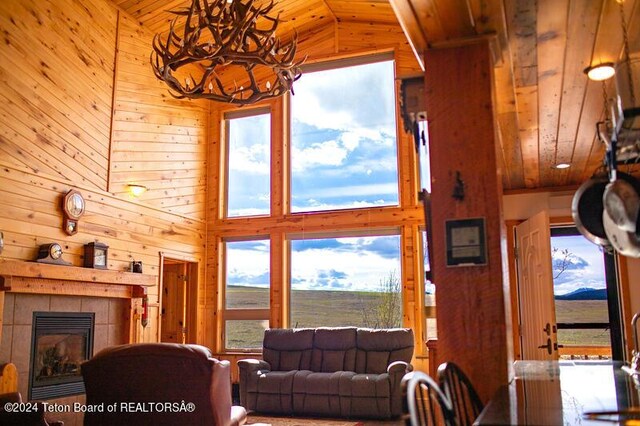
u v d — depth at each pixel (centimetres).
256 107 844
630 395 187
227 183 852
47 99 564
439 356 215
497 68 268
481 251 216
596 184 253
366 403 597
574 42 248
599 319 709
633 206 209
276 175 813
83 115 616
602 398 181
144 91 724
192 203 812
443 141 227
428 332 714
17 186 520
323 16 803
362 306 754
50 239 554
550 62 268
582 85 298
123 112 684
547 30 236
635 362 262
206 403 356
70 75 599
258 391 640
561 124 364
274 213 807
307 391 619
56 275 531
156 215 730
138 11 700
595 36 243
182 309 812
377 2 740
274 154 819
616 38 245
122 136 679
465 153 223
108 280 601
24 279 503
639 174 454
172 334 812
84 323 587
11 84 521
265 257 812
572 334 712
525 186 572
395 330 661
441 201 223
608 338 702
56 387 548
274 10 745
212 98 477
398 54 773
